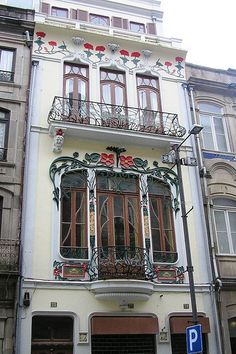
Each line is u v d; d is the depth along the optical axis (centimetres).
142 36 1750
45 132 1434
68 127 1407
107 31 1709
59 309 1202
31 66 1523
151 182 1487
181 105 1664
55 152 1411
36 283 1208
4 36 1545
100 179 1431
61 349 1184
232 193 1557
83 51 1634
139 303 1274
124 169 1458
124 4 1955
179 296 1322
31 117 1441
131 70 1661
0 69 1496
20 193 1303
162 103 1645
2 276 1169
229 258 1441
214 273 1380
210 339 1294
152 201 1459
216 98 1745
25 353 1126
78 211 1366
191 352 951
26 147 1372
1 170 1317
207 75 1783
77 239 1323
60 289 1226
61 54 1600
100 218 1369
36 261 1237
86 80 1596
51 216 1312
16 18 1585
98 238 1334
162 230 1420
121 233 1370
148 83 1678
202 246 1416
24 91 1470
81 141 1458
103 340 1226
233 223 1525
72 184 1402
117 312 1246
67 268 1258
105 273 1235
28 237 1256
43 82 1526
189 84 1712
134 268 1249
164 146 1527
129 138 1476
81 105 1486
